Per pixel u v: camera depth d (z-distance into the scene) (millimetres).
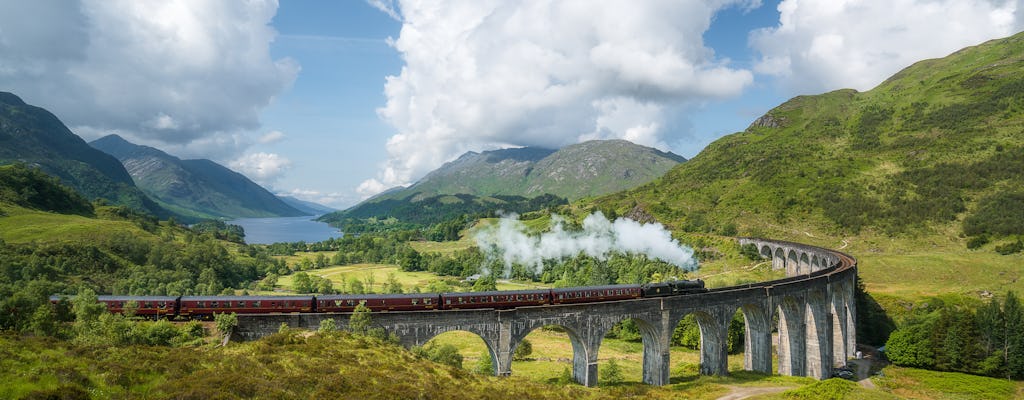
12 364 36781
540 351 107500
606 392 60969
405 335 59250
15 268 127125
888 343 99688
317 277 183750
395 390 42469
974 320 92875
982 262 142250
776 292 84312
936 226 177500
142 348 45562
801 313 88938
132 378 37938
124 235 178000
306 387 40688
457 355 79375
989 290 128500
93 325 50031
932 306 118875
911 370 93062
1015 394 80125
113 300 59031
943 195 194500
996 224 164750
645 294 79500
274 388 38906
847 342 106500
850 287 108062
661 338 73250
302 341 51094
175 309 58781
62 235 166750
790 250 164875
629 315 71188
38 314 50844
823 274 103750
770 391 68625
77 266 144125
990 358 88688
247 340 54531
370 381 43594
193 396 35688
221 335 54094
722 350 79062
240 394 37250
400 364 50688
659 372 73312
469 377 54375
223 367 42312
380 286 182875
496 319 63062
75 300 58875
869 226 189125
